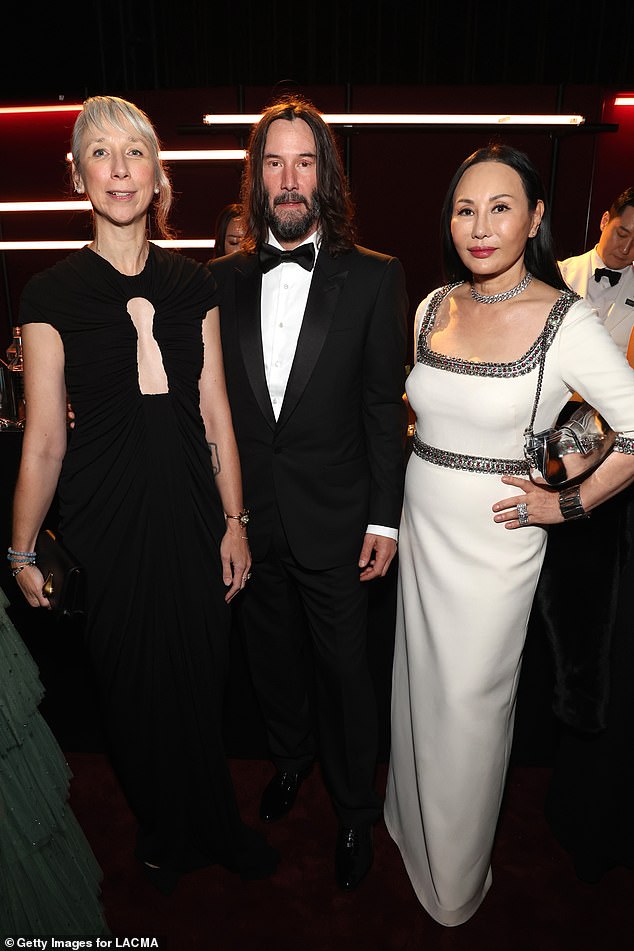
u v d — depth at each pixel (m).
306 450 1.74
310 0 5.06
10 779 1.28
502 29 4.97
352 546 1.80
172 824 1.86
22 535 1.57
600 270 3.11
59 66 4.91
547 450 1.47
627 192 2.98
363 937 1.78
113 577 1.59
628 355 1.97
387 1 5.00
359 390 1.76
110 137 1.40
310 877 1.94
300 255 1.66
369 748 1.91
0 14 4.70
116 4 5.02
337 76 5.17
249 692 2.29
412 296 4.80
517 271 1.49
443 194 4.59
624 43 4.88
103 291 1.46
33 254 5.09
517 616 1.59
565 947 1.74
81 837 1.54
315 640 1.89
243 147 4.18
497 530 1.55
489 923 1.81
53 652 2.27
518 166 1.40
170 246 4.75
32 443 1.50
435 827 1.69
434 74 5.09
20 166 4.95
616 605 1.70
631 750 1.78
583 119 4.00
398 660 1.85
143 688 1.69
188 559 1.63
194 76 5.29
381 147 4.55
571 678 1.76
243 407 1.75
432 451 1.60
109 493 1.55
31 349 1.46
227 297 1.75
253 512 1.81
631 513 1.67
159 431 1.54
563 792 1.97
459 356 1.53
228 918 1.83
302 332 1.68
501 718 1.64
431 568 1.62
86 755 2.39
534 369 1.45
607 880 1.93
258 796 2.22
